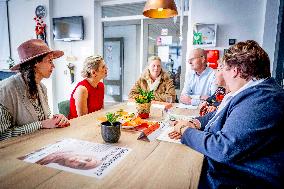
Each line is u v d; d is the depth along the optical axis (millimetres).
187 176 840
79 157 976
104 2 4996
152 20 4762
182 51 4484
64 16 5145
